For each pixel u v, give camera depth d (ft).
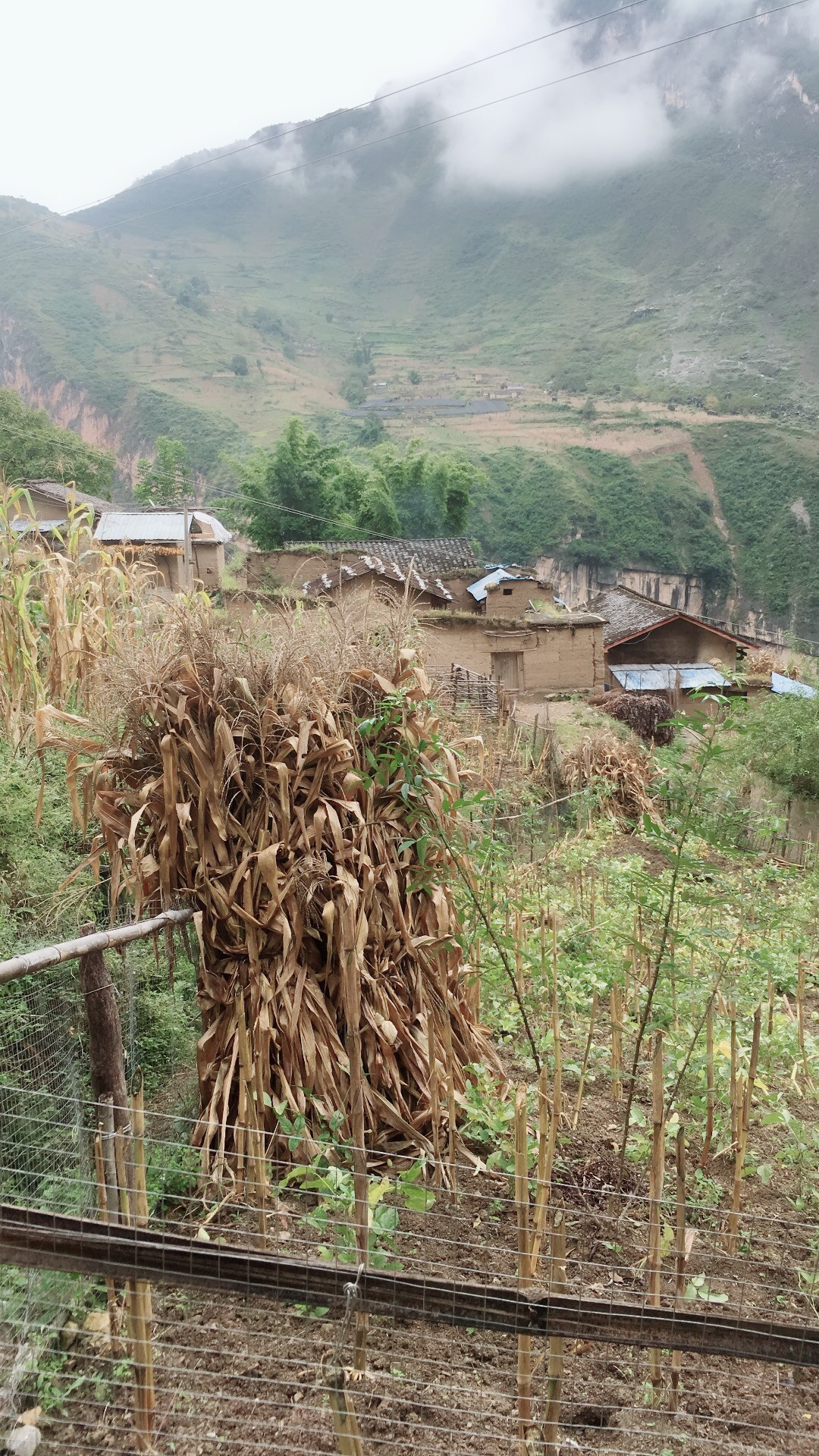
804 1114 16.37
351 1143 11.64
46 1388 9.12
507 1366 10.06
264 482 156.87
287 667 13.48
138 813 12.66
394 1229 10.96
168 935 12.45
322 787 13.44
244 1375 9.57
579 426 574.56
